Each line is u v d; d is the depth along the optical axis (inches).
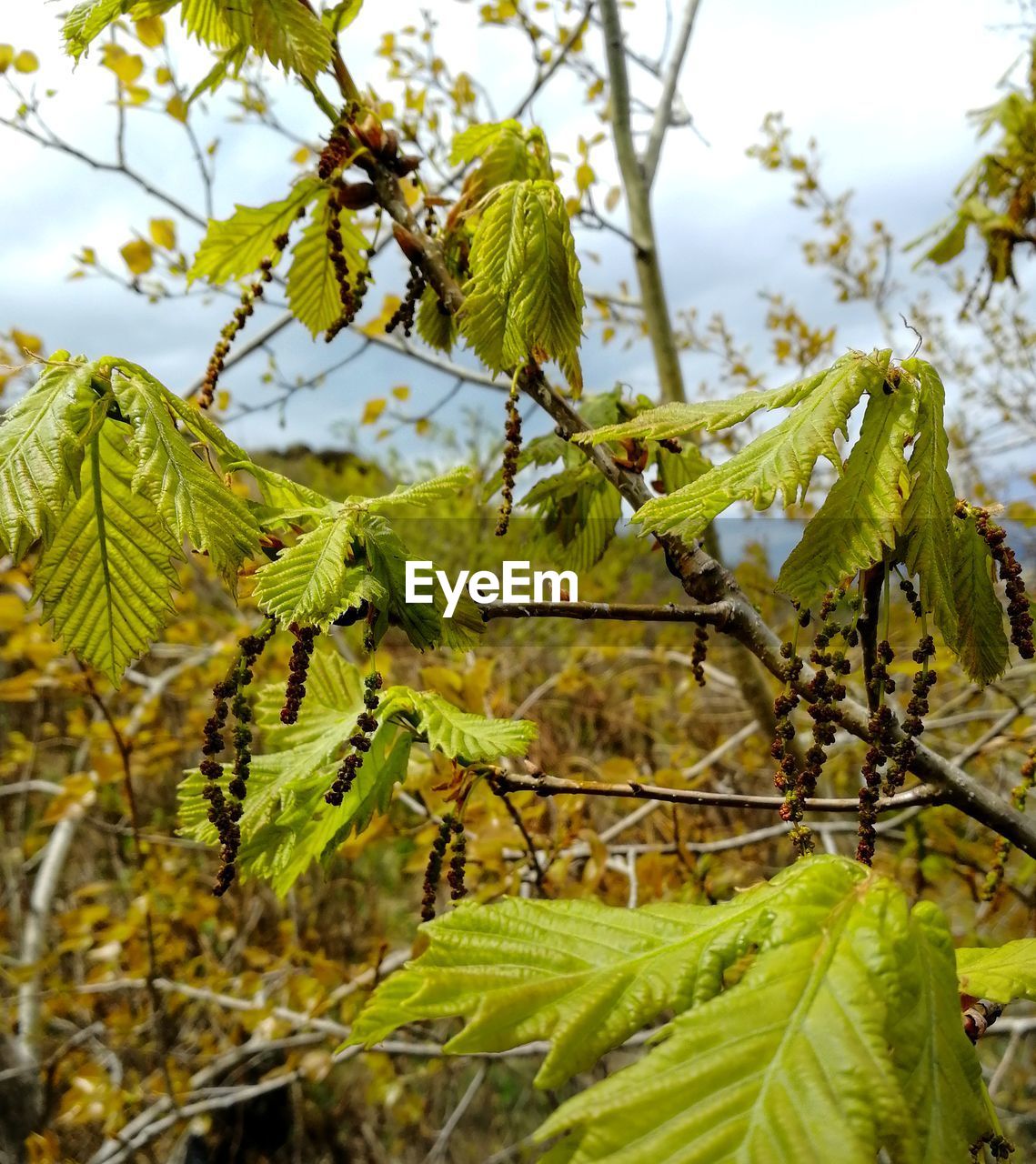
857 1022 7.7
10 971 34.7
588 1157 7.4
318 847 13.9
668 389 32.1
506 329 13.3
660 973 8.6
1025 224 24.7
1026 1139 40.9
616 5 31.6
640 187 32.2
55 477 10.5
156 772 42.6
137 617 11.2
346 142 14.6
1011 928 30.4
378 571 11.9
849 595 11.0
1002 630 11.3
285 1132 49.4
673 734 44.9
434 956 9.1
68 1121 32.0
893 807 11.9
